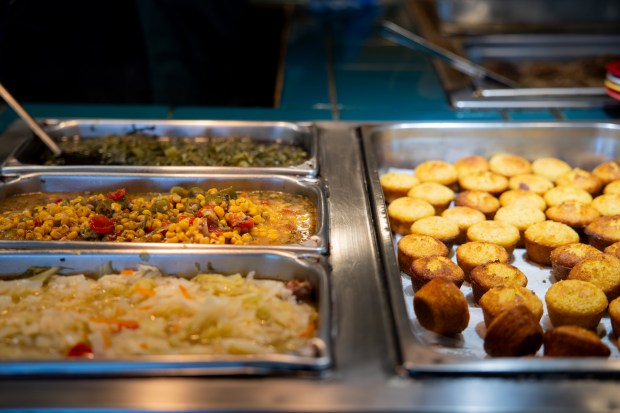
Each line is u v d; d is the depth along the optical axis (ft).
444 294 5.53
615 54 12.18
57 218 6.46
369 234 6.17
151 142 8.42
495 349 5.25
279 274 5.77
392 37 12.87
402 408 4.15
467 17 13.82
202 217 6.41
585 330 5.17
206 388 4.26
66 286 5.60
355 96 9.82
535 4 13.62
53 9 12.26
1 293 5.51
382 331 4.89
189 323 5.08
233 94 11.25
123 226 6.43
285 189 7.21
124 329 5.07
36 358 4.58
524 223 7.20
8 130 8.34
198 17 11.47
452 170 8.15
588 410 4.15
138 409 4.11
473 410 4.13
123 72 12.84
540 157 8.55
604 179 7.97
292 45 12.51
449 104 9.47
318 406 4.14
